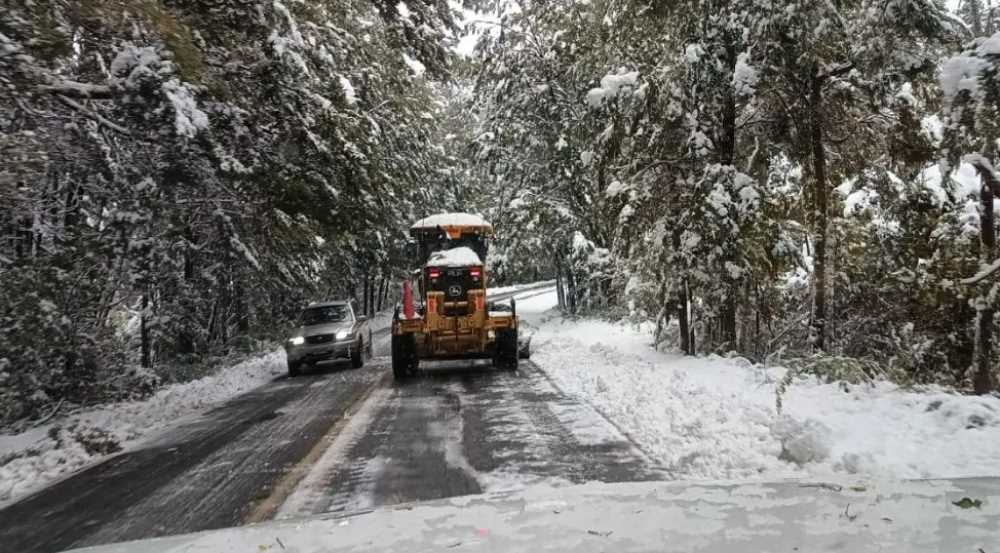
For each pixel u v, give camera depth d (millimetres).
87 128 10336
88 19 7723
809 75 10938
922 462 4805
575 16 20812
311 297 25719
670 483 3676
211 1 9344
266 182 11805
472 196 42812
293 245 16172
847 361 8125
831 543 2439
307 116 11328
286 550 2826
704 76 10969
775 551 2383
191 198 13961
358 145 14109
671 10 11492
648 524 2818
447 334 12688
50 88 7570
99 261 12914
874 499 3041
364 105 15180
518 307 36781
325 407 10023
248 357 20188
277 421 9102
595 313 24281
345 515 3404
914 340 12883
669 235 12836
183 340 18703
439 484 5488
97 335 12539
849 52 10664
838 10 10445
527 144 25297
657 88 11914
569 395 9734
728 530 2662
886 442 5395
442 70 12984
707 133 12094
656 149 12953
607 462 5906
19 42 7004
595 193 22625
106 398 12766
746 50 10773
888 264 12539
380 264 34750
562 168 24016
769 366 11195
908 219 12172
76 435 8188
